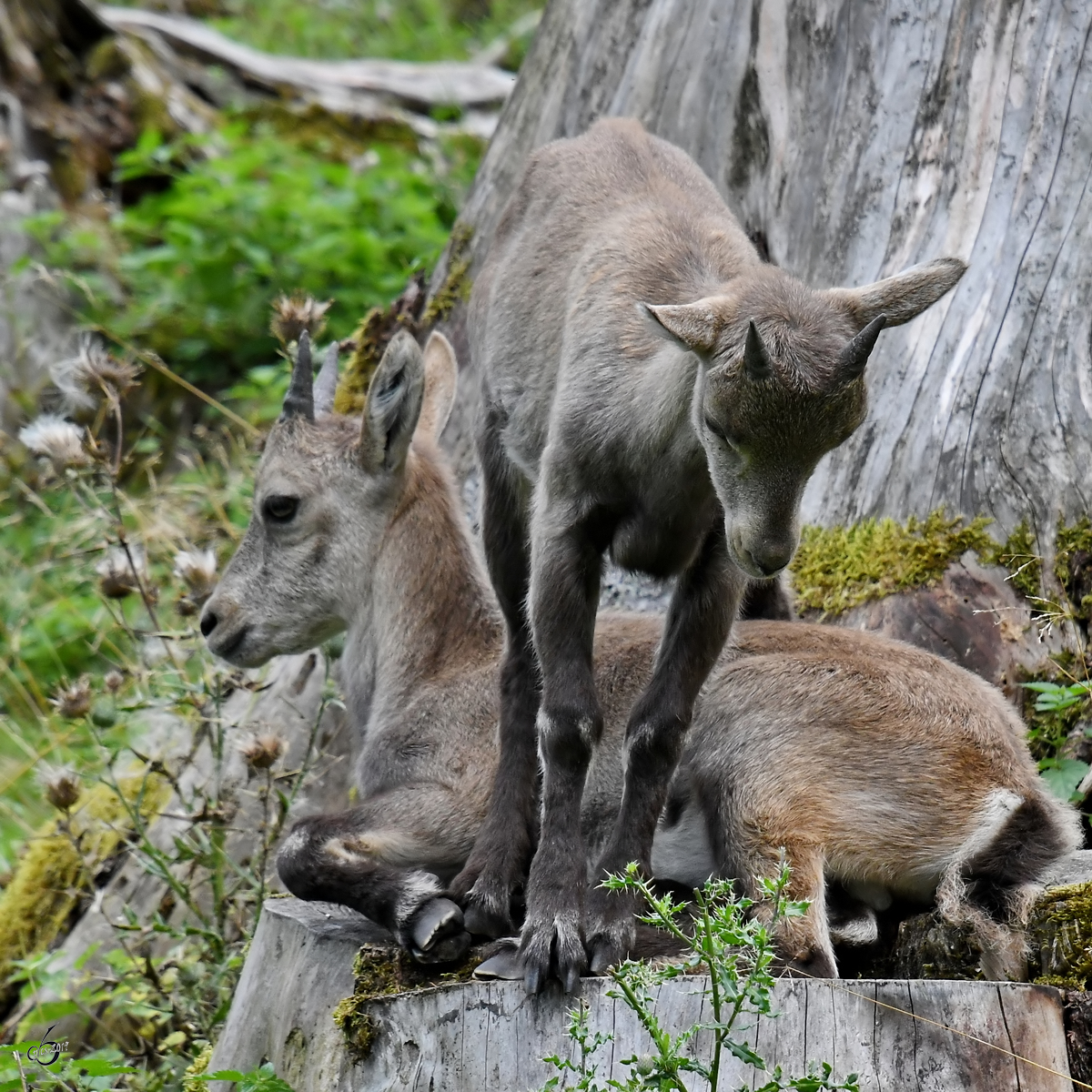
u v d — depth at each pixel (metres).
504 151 13.94
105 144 21.70
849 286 11.88
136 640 13.20
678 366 7.74
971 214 11.55
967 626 10.48
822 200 12.16
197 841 11.15
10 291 18.80
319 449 10.12
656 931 8.03
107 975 11.83
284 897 9.38
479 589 9.95
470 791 9.01
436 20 31.69
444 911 7.92
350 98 23.94
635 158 9.64
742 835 8.16
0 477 18.11
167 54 23.12
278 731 12.22
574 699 7.89
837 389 7.15
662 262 8.45
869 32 12.15
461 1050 7.34
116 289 19.78
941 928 7.84
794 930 7.83
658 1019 6.89
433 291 13.98
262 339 18.98
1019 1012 6.70
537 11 31.12
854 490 11.34
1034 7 11.66
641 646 9.22
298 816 12.17
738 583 8.05
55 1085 9.49
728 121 12.71
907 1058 6.67
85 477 13.91
